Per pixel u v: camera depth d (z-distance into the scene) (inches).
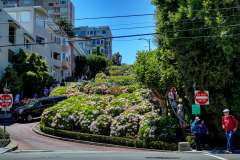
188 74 1085.8
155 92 1210.6
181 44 1079.0
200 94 1024.9
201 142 1048.2
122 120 1219.2
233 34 1042.1
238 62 1064.8
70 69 4005.9
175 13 1082.7
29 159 780.6
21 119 1619.1
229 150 966.4
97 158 788.6
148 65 1206.3
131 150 1079.0
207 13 1054.4
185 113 1168.2
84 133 1267.2
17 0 4884.4
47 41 3056.1
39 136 1337.4
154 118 1155.3
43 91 2306.8
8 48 2224.4
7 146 1051.9
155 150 1082.7
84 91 1893.5
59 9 5821.9
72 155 848.3
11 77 2100.1
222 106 1084.5
